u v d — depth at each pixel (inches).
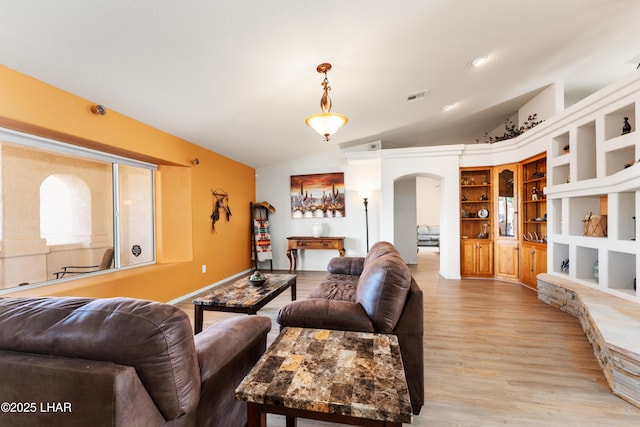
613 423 60.1
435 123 204.7
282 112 135.5
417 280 191.0
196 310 93.9
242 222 218.1
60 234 109.1
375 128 190.5
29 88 82.3
